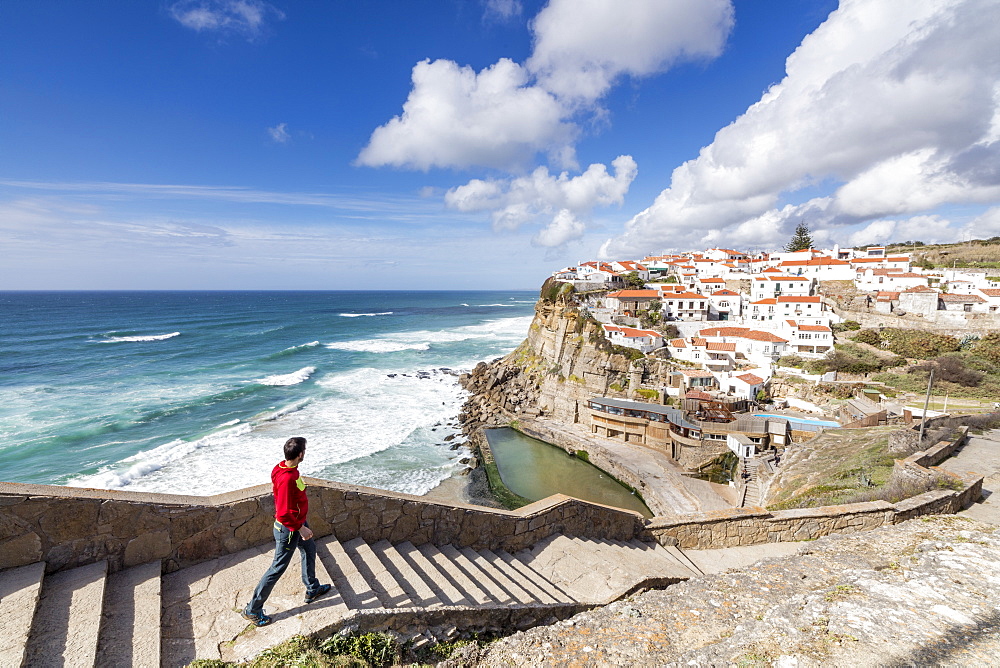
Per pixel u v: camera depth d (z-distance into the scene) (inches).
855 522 470.3
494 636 258.2
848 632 178.4
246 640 192.2
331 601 219.6
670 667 181.3
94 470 1115.3
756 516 474.9
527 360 2388.0
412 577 275.4
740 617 215.9
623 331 1994.3
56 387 1892.2
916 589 206.1
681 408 1582.2
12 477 1066.1
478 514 360.2
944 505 485.1
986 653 160.7
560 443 1649.9
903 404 1312.7
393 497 313.0
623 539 465.1
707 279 2950.3
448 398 2082.9
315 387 2112.5
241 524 257.0
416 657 219.5
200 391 1910.7
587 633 212.7
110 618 192.1
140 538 226.1
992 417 894.4
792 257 3019.2
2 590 186.4
